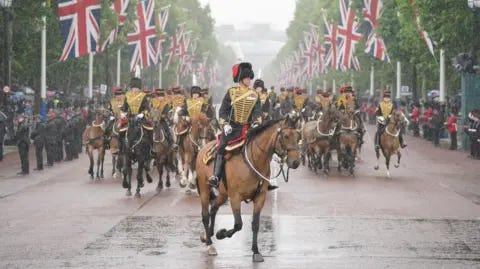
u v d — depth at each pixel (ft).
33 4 529.86
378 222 220.84
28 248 185.26
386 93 351.25
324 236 198.70
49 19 611.88
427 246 185.26
